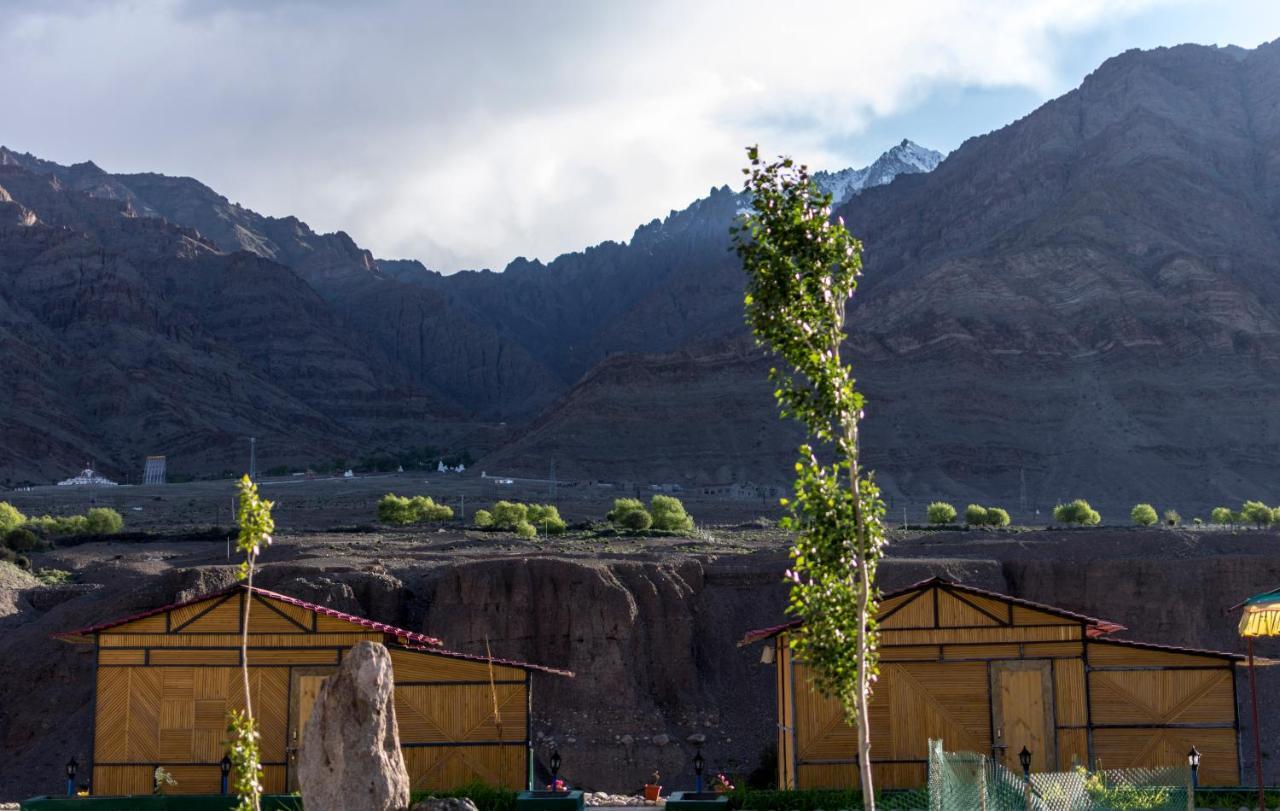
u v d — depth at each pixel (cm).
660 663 7256
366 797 2102
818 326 2002
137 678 3338
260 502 2144
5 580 8512
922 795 2948
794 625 3394
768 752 6209
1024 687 3359
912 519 18488
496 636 7212
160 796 2791
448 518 14150
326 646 3331
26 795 5850
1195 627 8206
